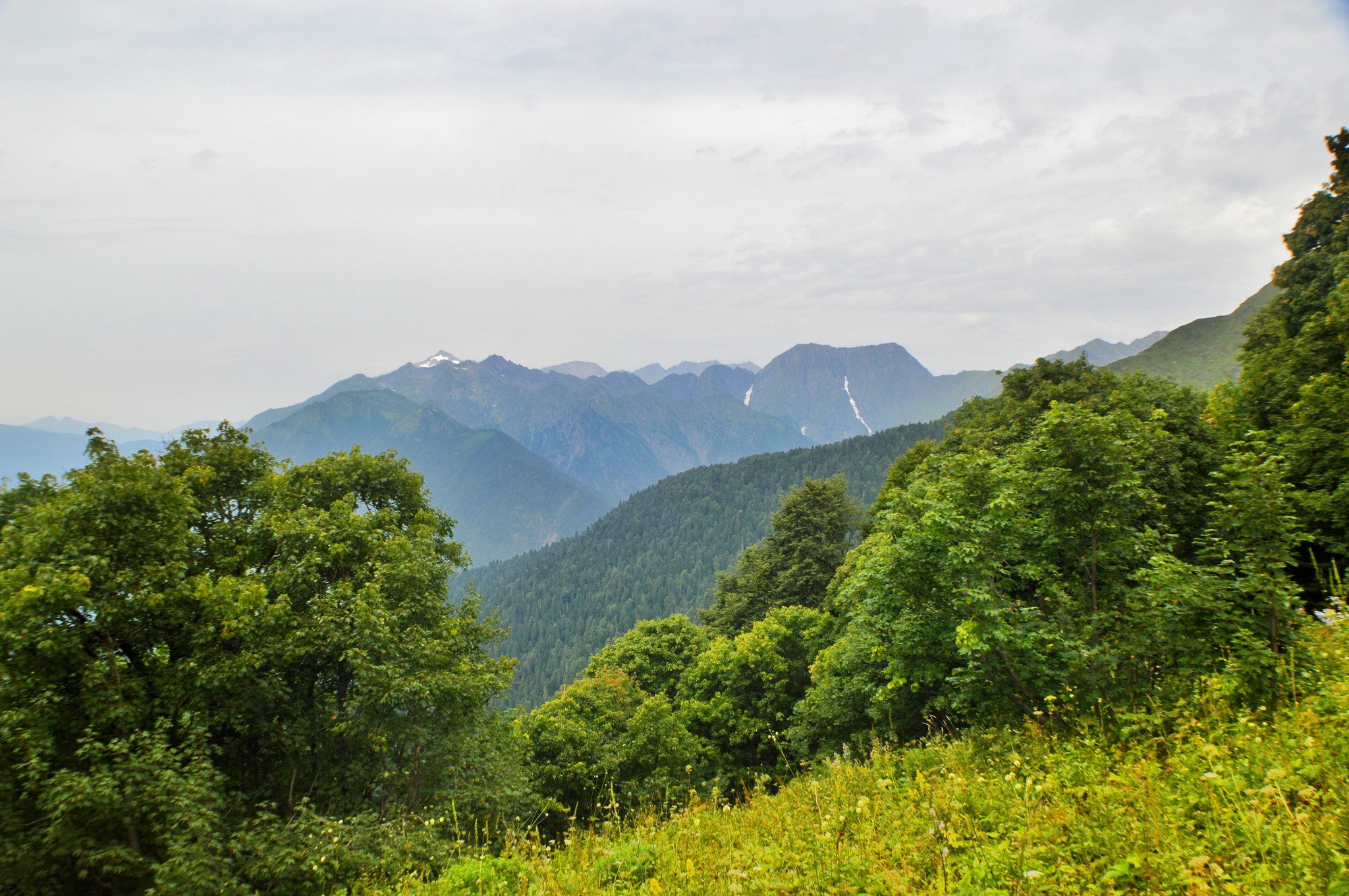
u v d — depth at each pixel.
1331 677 6.32
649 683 38.88
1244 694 6.76
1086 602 9.01
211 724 12.07
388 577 15.28
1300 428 17.62
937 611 9.49
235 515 16.69
